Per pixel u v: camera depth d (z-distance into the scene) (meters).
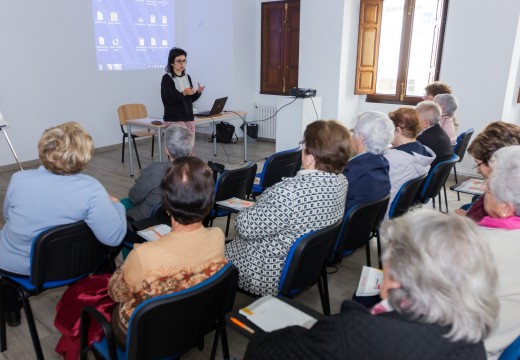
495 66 4.55
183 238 1.27
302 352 0.80
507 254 1.07
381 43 5.68
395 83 5.69
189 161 1.31
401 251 0.75
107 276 1.75
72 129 1.67
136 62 6.50
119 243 1.86
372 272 1.57
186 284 1.27
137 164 5.54
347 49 5.53
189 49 7.23
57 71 5.56
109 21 6.03
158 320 1.18
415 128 2.57
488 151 1.76
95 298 1.60
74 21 5.62
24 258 1.72
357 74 5.59
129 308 1.30
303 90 4.62
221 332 1.52
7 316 2.12
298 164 3.30
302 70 5.91
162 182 1.29
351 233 2.01
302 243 1.56
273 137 7.09
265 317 1.20
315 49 5.70
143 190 2.32
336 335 0.74
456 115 4.93
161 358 1.30
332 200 1.63
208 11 6.77
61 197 1.65
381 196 2.13
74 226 1.67
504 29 4.41
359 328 0.72
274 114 6.95
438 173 2.79
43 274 1.68
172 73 4.60
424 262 0.71
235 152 6.33
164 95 4.55
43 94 5.47
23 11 5.09
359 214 1.96
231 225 3.50
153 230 1.87
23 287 1.75
